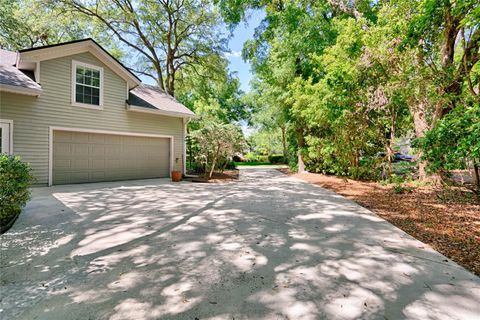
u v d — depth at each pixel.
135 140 10.99
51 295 2.27
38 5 13.06
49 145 8.56
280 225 4.49
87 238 3.76
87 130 9.45
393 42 6.94
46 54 8.42
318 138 12.35
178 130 12.53
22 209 5.46
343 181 10.70
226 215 5.18
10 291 2.32
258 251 3.31
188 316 1.99
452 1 5.18
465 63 6.05
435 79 6.65
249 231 4.14
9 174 4.19
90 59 9.52
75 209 5.57
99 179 9.91
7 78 7.64
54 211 5.36
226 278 2.60
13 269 2.76
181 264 2.92
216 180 11.46
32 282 2.49
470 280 2.55
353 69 7.95
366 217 5.04
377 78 7.94
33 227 4.25
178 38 17.88
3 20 12.84
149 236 3.87
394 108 8.88
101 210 5.52
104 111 9.91
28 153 8.10
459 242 3.58
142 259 3.04
